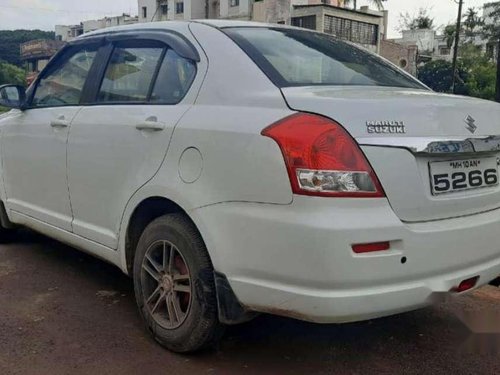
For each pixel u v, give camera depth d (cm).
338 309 236
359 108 250
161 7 5369
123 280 417
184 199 281
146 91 330
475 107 288
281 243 243
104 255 352
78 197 365
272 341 324
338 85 296
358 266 235
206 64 302
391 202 246
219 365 296
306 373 290
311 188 237
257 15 4316
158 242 307
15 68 6400
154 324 315
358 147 243
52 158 387
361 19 4106
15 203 445
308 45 336
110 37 375
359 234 235
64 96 398
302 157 239
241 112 269
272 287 250
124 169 322
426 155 257
